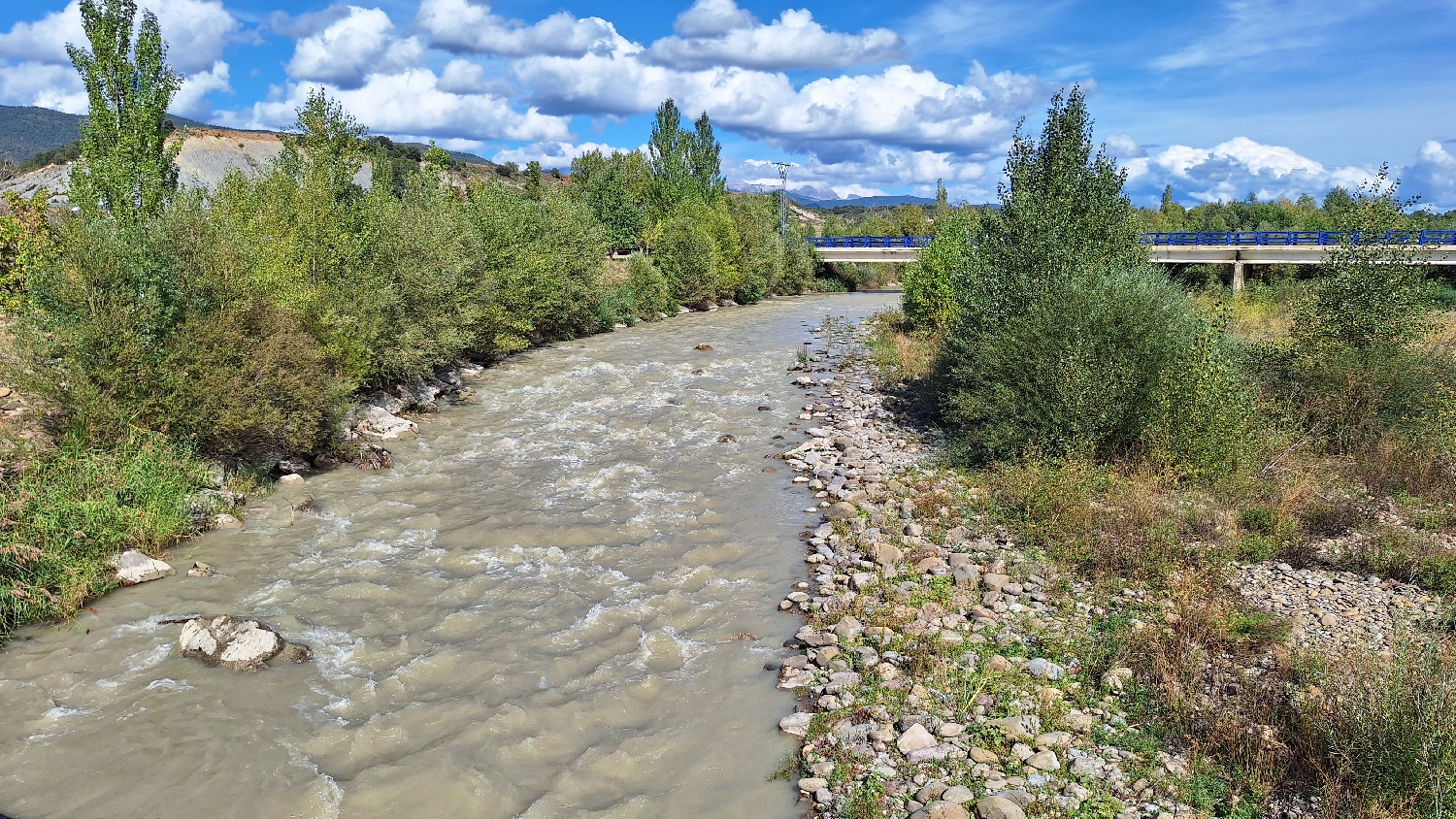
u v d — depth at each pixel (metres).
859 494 15.55
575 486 16.39
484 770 7.95
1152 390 15.16
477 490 16.08
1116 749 7.68
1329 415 16.16
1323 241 47.78
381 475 16.89
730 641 10.37
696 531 14.11
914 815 6.91
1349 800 6.62
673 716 8.80
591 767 7.99
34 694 9.02
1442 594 10.33
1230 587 10.70
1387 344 16.58
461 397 24.09
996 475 15.72
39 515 11.41
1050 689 8.70
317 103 24.19
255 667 9.57
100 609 10.91
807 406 23.59
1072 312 16.55
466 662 9.86
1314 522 12.66
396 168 80.88
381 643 10.26
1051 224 19.30
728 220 57.19
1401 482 14.16
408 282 23.12
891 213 98.81
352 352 19.84
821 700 8.83
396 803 7.48
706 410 23.06
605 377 27.67
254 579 11.95
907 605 10.90
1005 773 7.40
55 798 7.46
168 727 8.51
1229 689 8.44
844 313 49.88
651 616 11.05
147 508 12.82
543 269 33.72
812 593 11.64
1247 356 18.19
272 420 15.48
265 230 19.94
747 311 51.16
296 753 8.15
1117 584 11.16
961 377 18.80
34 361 13.51
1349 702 7.30
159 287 14.59
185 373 14.44
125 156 20.80
